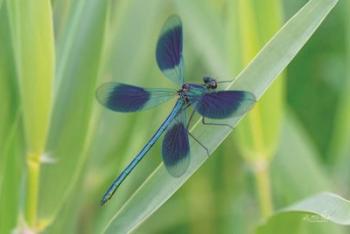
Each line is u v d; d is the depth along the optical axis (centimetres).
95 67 51
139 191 49
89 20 51
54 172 51
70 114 51
